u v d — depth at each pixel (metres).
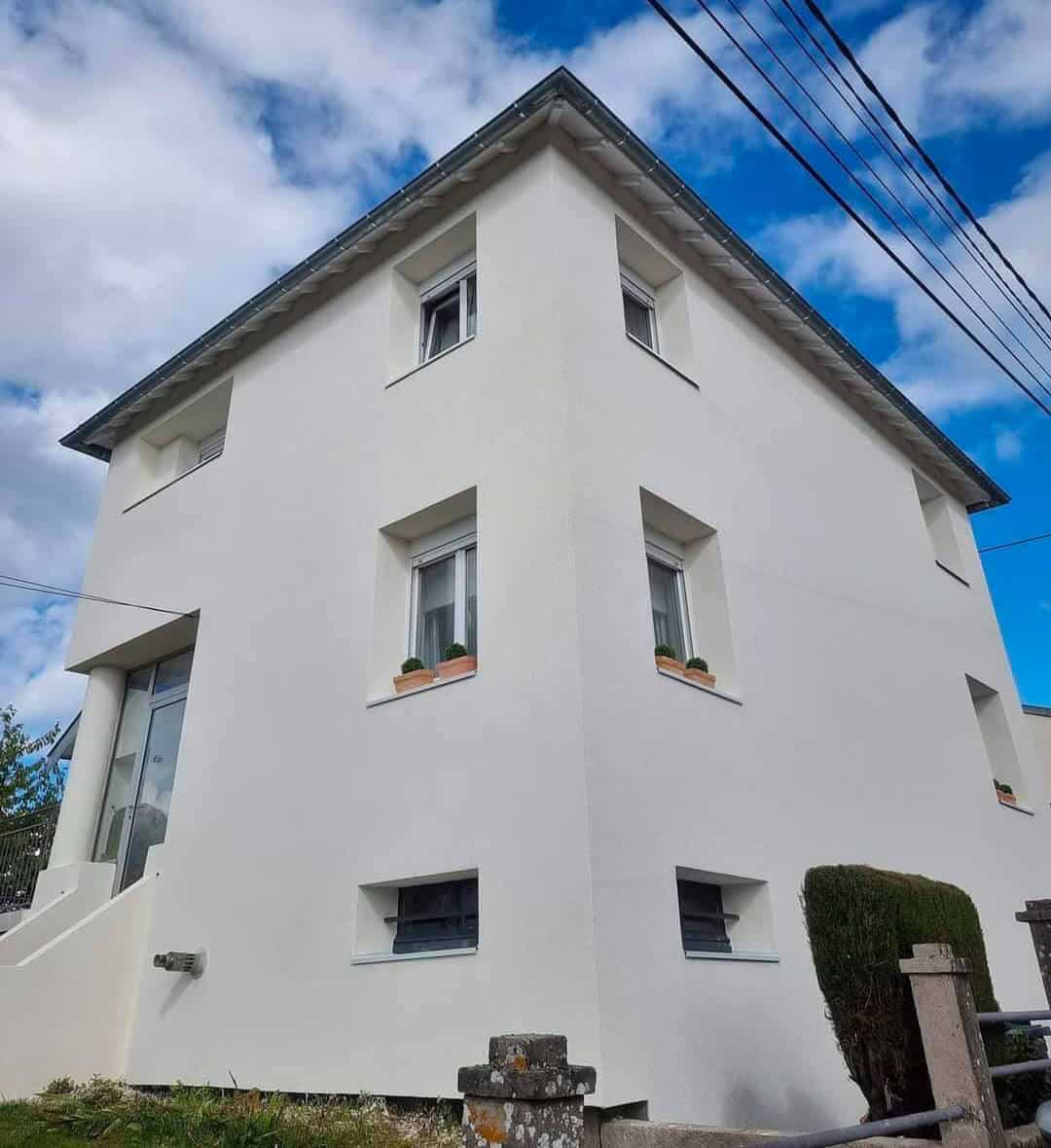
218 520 9.77
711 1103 5.32
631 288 8.97
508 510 6.73
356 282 9.56
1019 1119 4.49
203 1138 5.39
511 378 7.23
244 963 7.10
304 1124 5.44
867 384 11.71
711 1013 5.62
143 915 8.23
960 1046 3.63
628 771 5.80
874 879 4.40
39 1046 7.29
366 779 6.81
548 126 7.96
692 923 6.39
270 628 8.43
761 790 7.06
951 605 12.18
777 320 10.52
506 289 7.70
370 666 7.22
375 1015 6.00
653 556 7.77
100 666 11.09
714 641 7.64
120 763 10.75
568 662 5.82
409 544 7.96
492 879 5.68
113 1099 6.80
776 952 6.44
